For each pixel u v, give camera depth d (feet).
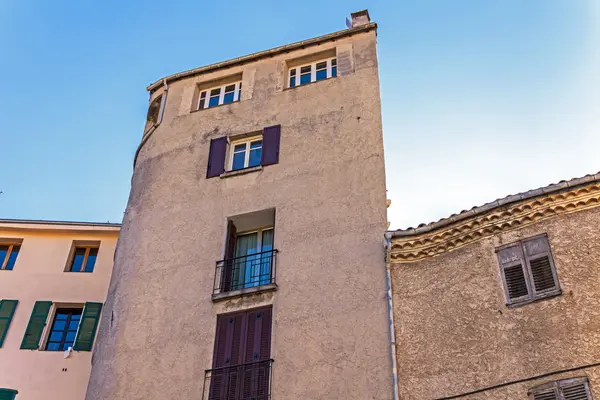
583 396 39.99
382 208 55.88
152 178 67.00
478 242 49.78
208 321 53.62
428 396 44.57
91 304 74.18
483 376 43.70
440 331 47.11
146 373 52.26
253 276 56.39
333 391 46.70
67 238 81.35
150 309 56.13
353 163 60.08
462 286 48.37
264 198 60.44
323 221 56.70
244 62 74.64
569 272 44.83
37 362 69.82
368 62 68.74
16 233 81.87
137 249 61.11
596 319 42.19
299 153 62.90
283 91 69.67
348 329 49.42
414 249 51.67
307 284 53.06
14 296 75.72
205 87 75.82
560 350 42.14
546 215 47.88
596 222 45.98
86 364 69.41
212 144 67.41
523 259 47.09
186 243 59.77
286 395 47.52
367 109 64.13
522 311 44.96
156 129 72.38
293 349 49.73
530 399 41.42
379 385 46.01
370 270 52.19
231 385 49.49
